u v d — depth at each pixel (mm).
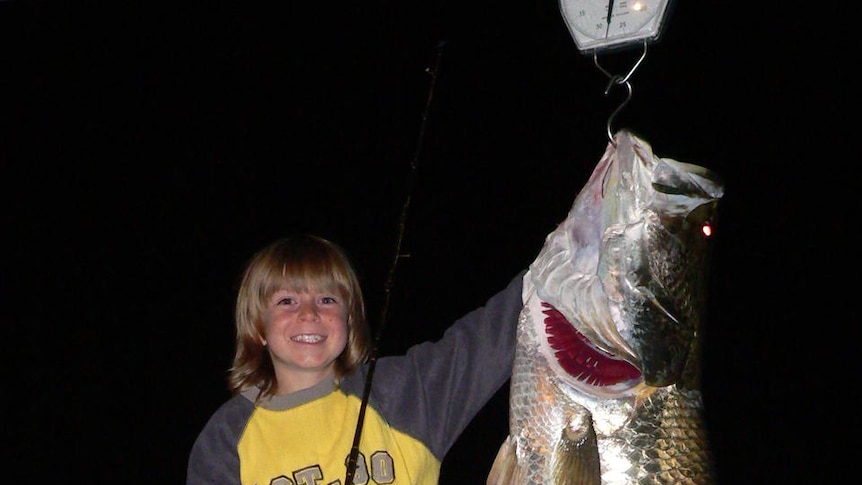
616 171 2572
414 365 3037
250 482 2922
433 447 2938
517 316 2916
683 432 2553
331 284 3102
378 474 2896
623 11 2738
